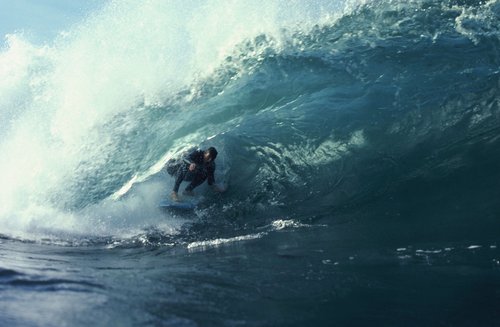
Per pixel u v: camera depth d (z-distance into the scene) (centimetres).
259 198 1564
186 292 882
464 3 2138
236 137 1744
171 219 1523
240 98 1962
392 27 2112
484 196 1336
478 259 1035
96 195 1702
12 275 960
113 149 1906
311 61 2022
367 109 1716
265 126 1772
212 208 1555
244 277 978
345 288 907
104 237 1452
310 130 1708
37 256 1219
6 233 1473
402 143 1596
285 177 1609
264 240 1299
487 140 1516
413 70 1839
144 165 1792
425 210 1338
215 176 1658
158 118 2014
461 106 1639
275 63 2073
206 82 2131
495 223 1217
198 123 1892
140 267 1086
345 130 1672
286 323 757
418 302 845
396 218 1329
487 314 796
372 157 1582
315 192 1541
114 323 724
